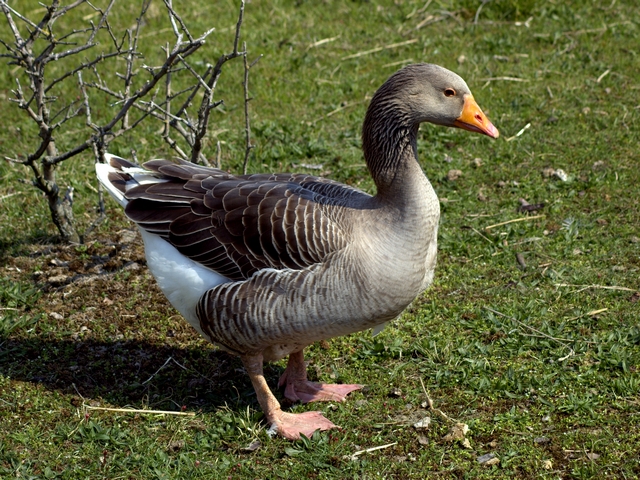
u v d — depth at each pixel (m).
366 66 10.67
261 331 5.04
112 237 7.65
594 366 5.71
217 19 11.84
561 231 7.37
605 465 4.82
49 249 7.43
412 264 5.02
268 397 5.34
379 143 5.15
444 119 5.30
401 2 12.27
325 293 4.89
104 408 5.48
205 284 5.24
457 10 11.84
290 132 9.11
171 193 5.38
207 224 5.21
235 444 5.18
